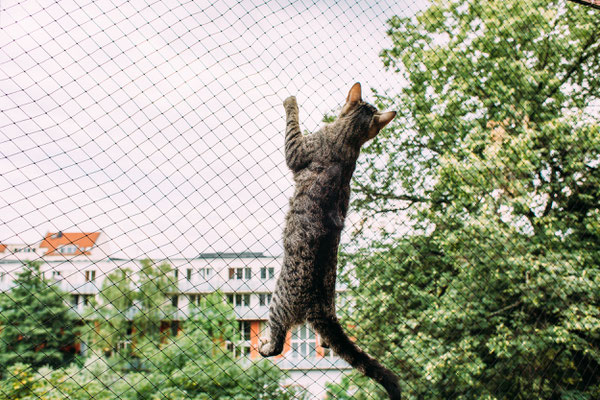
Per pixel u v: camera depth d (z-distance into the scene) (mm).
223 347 8273
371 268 7238
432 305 7535
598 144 7477
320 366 8094
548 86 8359
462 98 8195
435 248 8297
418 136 8078
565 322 6953
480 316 7953
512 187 7535
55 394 5785
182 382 7758
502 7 7668
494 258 7484
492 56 8398
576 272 6734
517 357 7367
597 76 8320
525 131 7559
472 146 7613
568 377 7488
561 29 8125
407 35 7582
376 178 7867
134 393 7215
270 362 7895
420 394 7078
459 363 7266
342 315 7398
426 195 8180
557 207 8070
